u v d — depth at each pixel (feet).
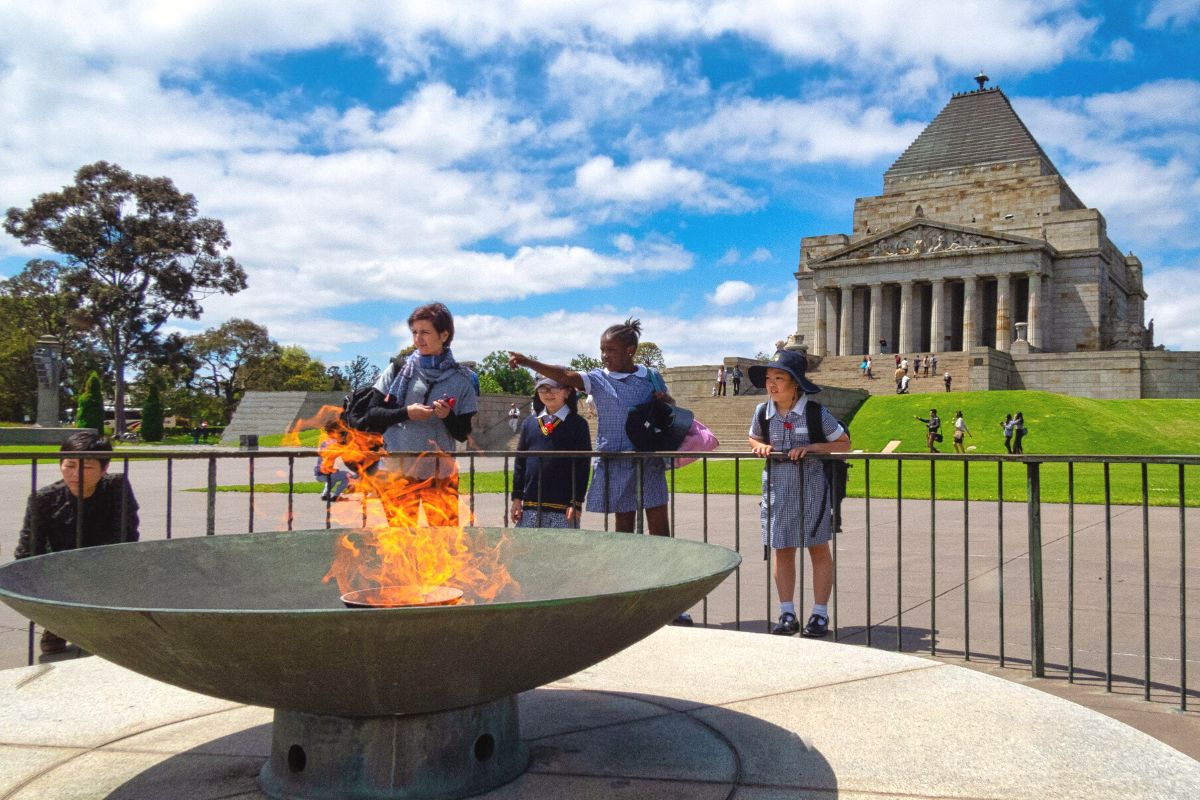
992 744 12.05
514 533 14.64
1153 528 43.24
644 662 16.56
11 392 263.29
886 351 253.65
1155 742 12.11
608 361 24.77
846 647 17.72
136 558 12.19
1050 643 22.21
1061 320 246.88
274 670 8.55
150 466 114.52
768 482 22.54
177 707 14.07
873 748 11.96
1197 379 192.65
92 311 224.33
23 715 13.70
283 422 188.34
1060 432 131.95
